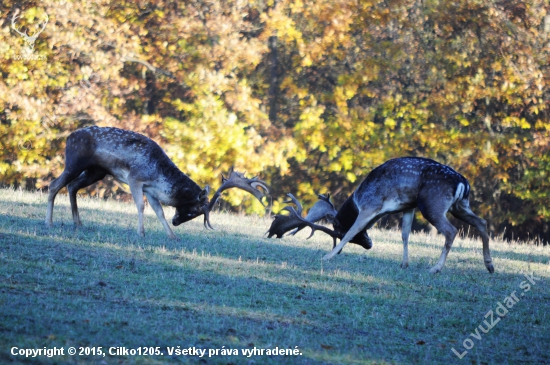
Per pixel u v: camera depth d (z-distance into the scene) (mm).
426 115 76562
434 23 80688
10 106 70188
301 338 24438
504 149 79812
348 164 74812
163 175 37375
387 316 27984
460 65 79250
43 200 49344
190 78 72062
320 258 37719
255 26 83812
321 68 85875
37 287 26281
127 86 75938
